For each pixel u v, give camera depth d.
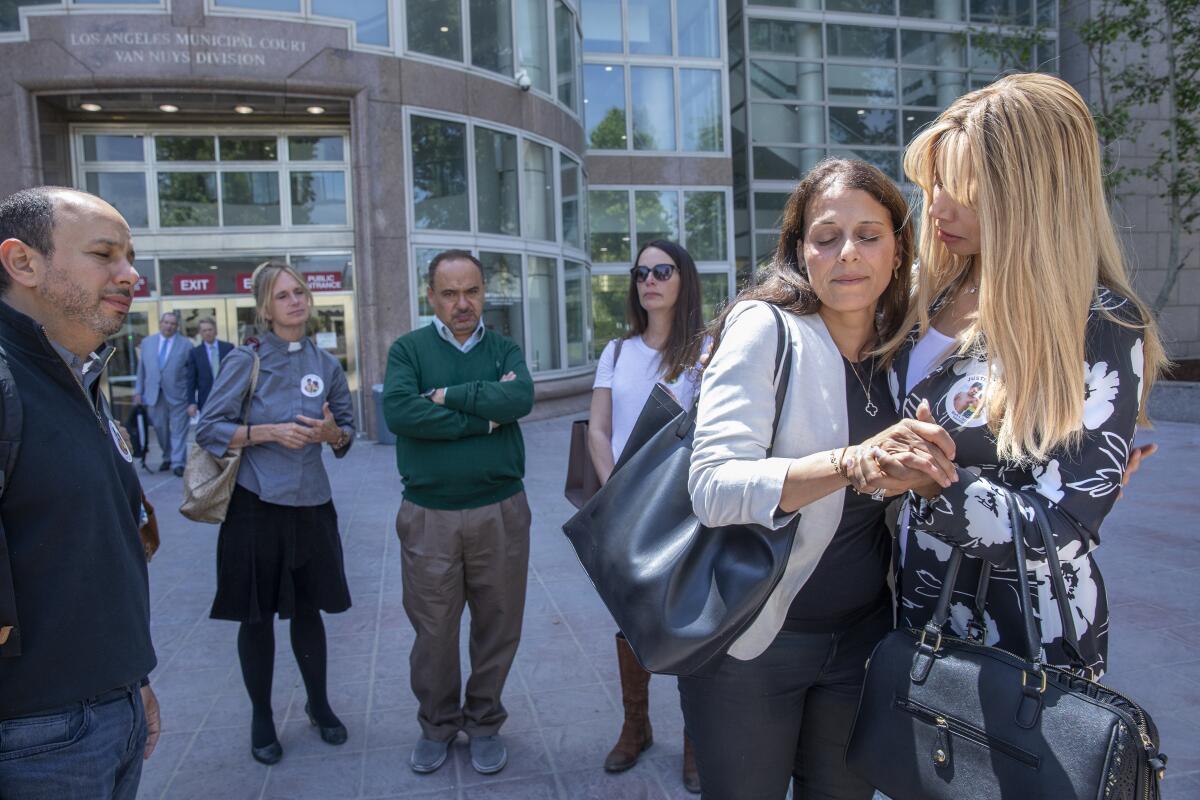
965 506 1.26
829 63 18.56
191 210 11.70
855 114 18.73
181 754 2.92
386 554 5.53
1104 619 1.35
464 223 12.01
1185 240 17.91
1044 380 1.27
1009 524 1.24
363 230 11.20
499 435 2.77
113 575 1.46
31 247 1.46
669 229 17.17
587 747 2.93
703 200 17.31
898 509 1.64
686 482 1.62
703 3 17.23
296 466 2.82
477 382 2.69
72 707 1.40
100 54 10.20
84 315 1.50
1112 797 1.08
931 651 1.31
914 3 18.84
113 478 1.51
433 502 2.72
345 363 12.01
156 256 11.67
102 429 1.53
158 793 2.67
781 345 1.50
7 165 10.41
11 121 10.36
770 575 1.37
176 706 3.32
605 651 3.84
